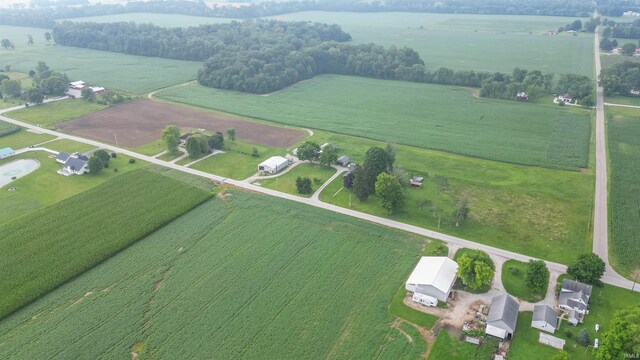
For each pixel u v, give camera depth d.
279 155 131.62
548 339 66.31
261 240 90.81
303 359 63.66
